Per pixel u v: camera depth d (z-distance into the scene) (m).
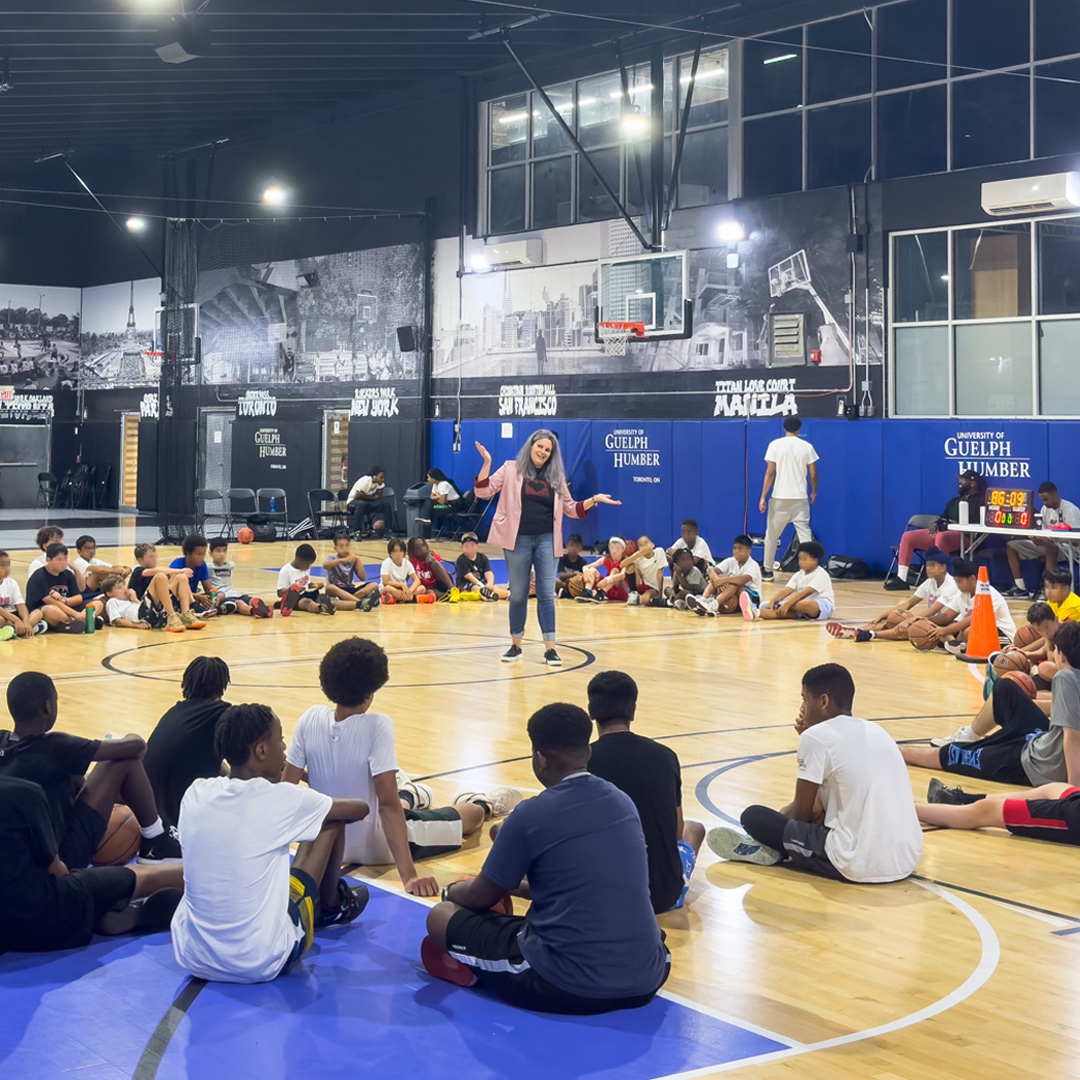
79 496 32.88
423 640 12.16
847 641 12.26
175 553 20.61
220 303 27.59
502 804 6.01
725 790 6.55
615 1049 3.56
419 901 4.85
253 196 26.94
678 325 19.83
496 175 22.88
